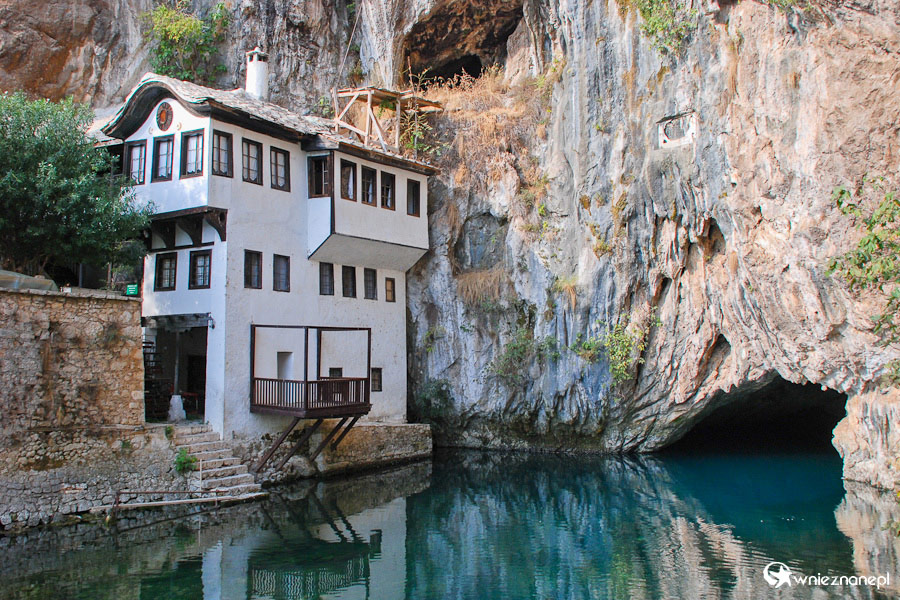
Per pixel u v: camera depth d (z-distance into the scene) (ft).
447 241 93.91
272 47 104.99
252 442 68.80
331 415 67.72
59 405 54.75
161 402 72.43
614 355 82.43
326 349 79.56
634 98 76.79
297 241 76.79
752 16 57.67
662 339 81.10
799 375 65.98
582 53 84.02
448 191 95.09
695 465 82.48
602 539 52.80
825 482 71.61
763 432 108.78
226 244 69.21
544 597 41.39
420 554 49.24
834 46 50.19
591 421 86.94
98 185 65.10
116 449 57.62
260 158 73.51
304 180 78.28
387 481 72.84
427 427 87.61
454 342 92.17
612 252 81.76
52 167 59.52
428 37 110.01
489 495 67.41
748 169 60.44
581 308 84.84
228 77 103.60
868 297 53.67
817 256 55.16
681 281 78.48
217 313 68.85
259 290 72.02
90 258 64.75
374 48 108.88
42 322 54.49
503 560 48.11
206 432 66.64
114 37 100.63
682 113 70.28
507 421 91.40
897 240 35.91
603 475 76.89
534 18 98.02
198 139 69.62
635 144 77.00
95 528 53.01
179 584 42.68
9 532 50.67
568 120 88.17
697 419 87.04
